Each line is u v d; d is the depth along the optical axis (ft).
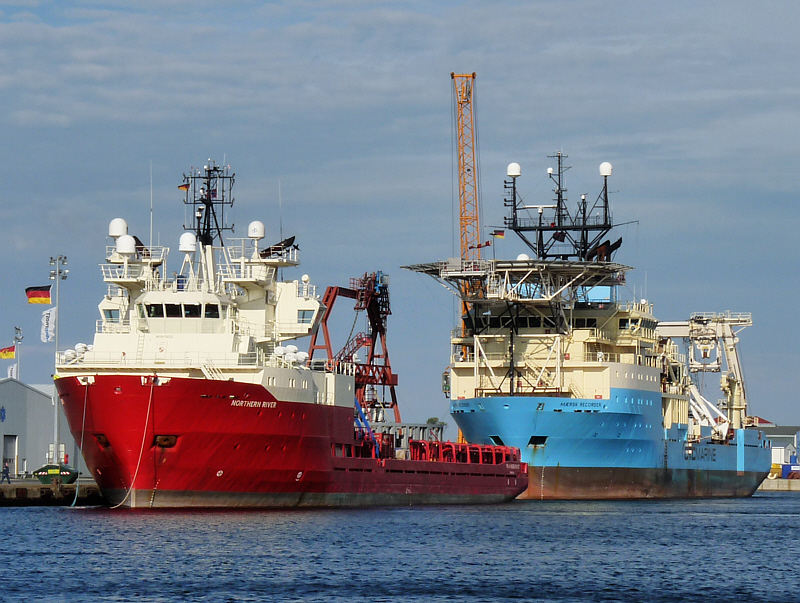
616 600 466.29
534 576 512.63
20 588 466.29
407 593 468.75
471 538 616.80
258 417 640.17
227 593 461.37
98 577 486.38
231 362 653.30
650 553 588.09
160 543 557.74
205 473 639.76
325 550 554.87
